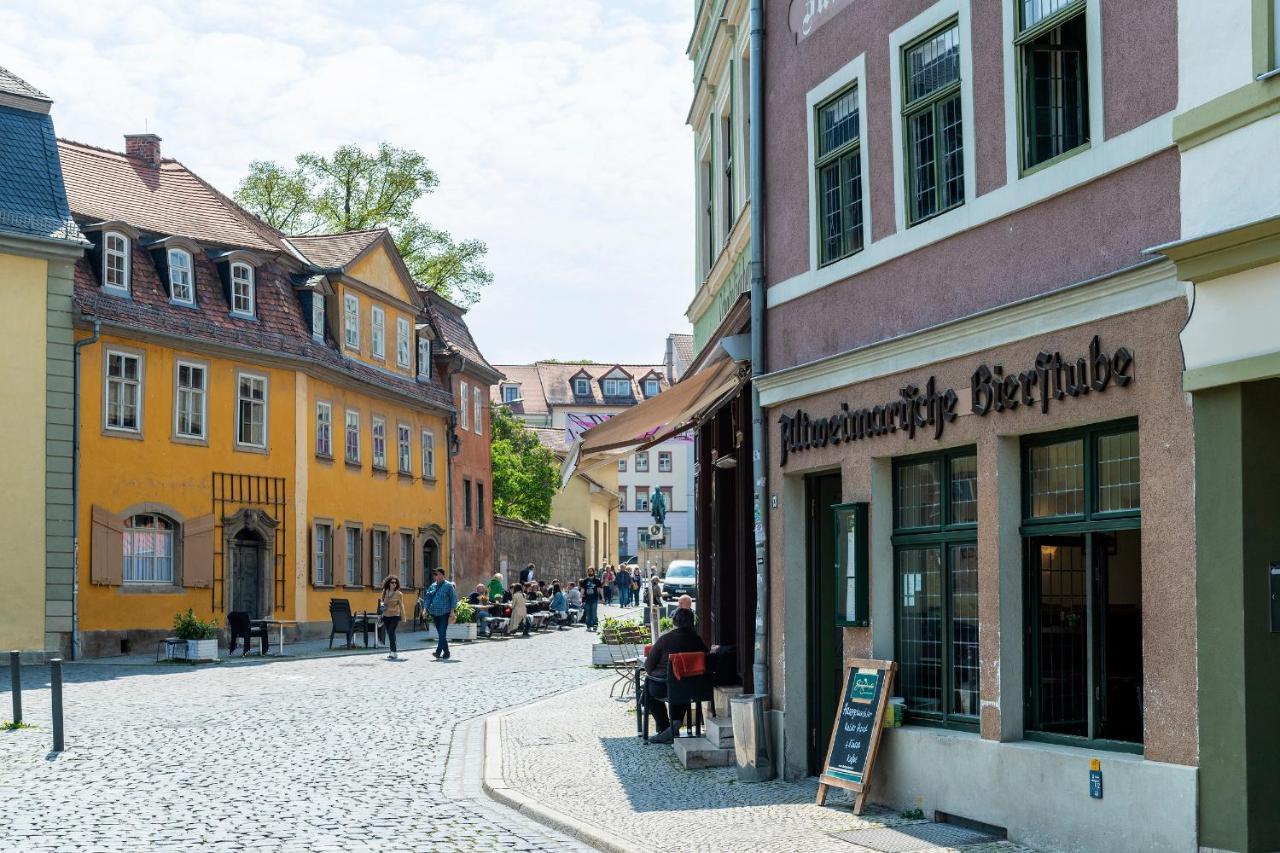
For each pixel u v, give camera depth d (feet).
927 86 39.88
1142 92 31.48
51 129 110.93
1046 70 35.06
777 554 47.03
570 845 35.96
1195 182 29.76
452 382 177.99
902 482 41.29
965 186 37.73
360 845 35.24
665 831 36.78
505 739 57.62
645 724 56.80
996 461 35.88
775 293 48.06
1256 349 28.04
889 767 40.11
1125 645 32.96
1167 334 30.42
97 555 110.32
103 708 69.05
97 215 116.16
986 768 35.73
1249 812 28.02
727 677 57.62
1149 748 30.50
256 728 61.41
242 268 129.39
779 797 42.60
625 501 382.83
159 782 45.70
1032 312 34.45
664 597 185.68
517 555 212.23
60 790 43.86
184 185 134.62
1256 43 28.37
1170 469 30.19
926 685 39.88
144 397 115.85
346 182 198.29
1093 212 33.04
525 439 245.65
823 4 45.21
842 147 44.09
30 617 104.73
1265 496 28.63
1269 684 28.37
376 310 154.40
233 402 125.59
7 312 105.09
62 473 106.93
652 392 397.19
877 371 41.22
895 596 41.42
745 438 53.16
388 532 154.92
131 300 115.44
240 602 126.11
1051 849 33.14
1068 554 34.45
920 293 39.78
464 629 134.82
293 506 131.85
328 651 118.62
